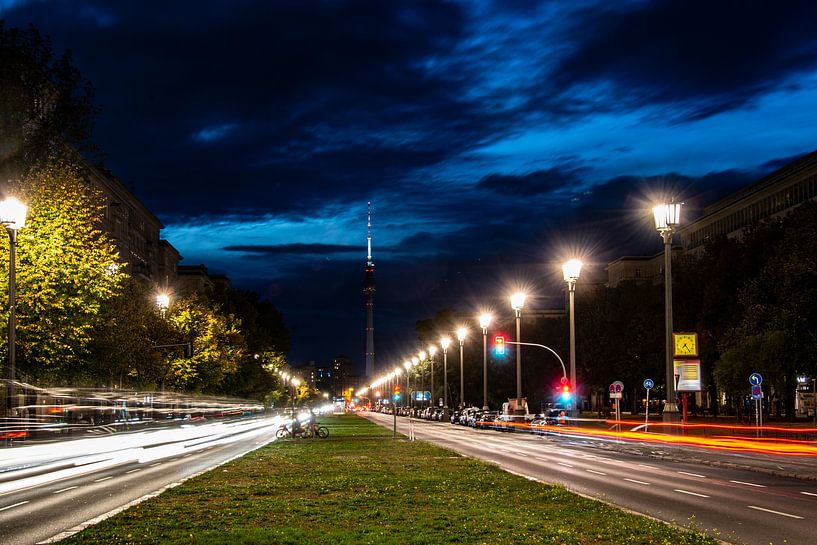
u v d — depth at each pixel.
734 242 75.25
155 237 148.62
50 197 43.06
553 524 16.34
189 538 14.64
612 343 93.56
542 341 113.00
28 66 40.81
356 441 53.34
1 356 41.75
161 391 76.38
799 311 52.91
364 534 15.05
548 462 36.06
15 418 38.84
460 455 38.62
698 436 55.88
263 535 14.87
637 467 33.00
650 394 93.25
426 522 16.56
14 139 40.75
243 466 32.00
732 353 59.88
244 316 144.12
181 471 31.47
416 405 164.75
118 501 21.61
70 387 50.06
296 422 59.78
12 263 36.78
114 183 116.25
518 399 75.00
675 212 37.31
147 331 66.31
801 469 29.94
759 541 14.82
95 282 45.28
